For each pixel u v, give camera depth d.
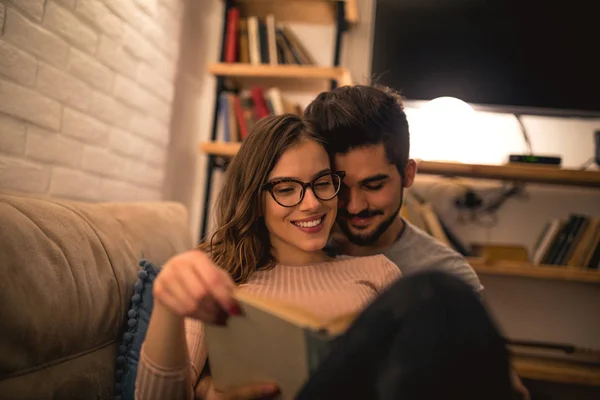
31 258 0.95
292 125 1.08
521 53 2.27
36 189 1.44
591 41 2.24
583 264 2.06
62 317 0.98
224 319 0.72
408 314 0.58
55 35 1.48
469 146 2.37
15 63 1.33
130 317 1.19
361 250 1.30
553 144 2.36
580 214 2.31
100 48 1.71
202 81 2.65
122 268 1.22
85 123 1.65
